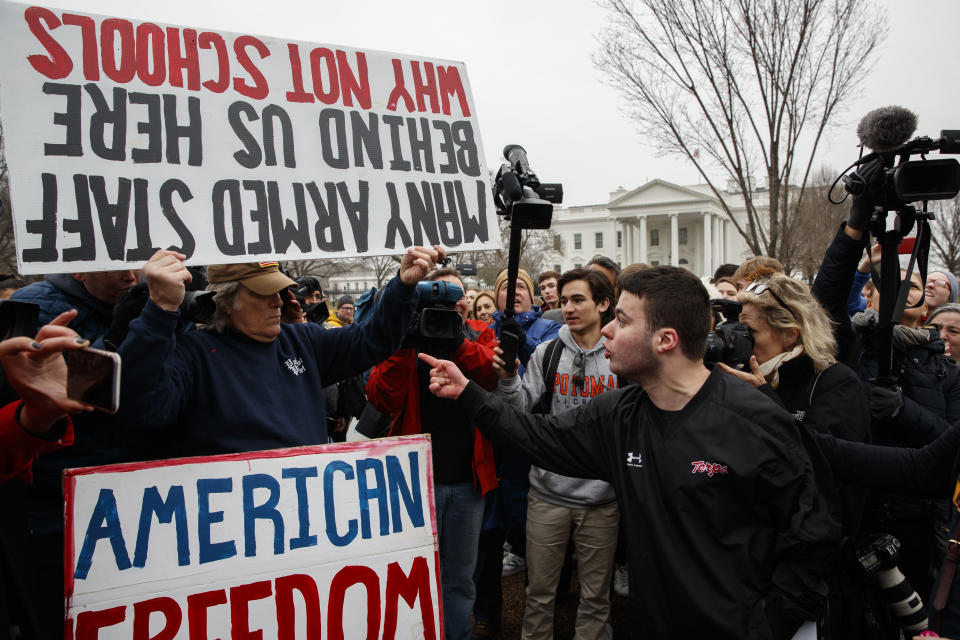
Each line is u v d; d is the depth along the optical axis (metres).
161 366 1.58
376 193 2.01
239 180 1.82
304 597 1.74
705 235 51.69
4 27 1.59
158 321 1.56
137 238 1.67
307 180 1.91
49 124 1.61
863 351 2.83
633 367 1.78
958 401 2.85
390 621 1.83
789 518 1.60
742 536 1.62
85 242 1.62
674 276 1.77
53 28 1.64
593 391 2.98
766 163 8.46
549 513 2.84
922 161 2.11
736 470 1.60
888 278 2.32
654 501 1.71
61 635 1.84
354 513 1.83
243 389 1.86
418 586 1.88
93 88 1.67
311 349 2.15
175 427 1.85
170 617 1.60
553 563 2.86
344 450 1.85
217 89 1.83
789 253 8.61
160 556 1.61
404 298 2.06
